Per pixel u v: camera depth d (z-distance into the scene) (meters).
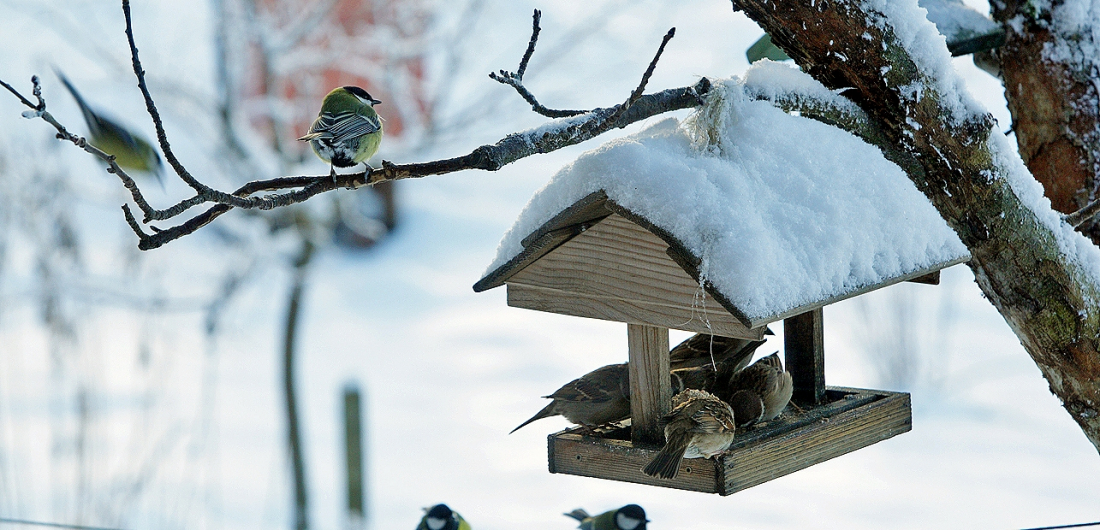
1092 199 5.29
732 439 4.50
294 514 11.86
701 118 4.47
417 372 17.19
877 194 4.58
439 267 22.16
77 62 13.10
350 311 20.17
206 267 16.09
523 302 4.82
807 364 5.50
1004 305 5.00
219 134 12.27
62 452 10.17
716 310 4.20
